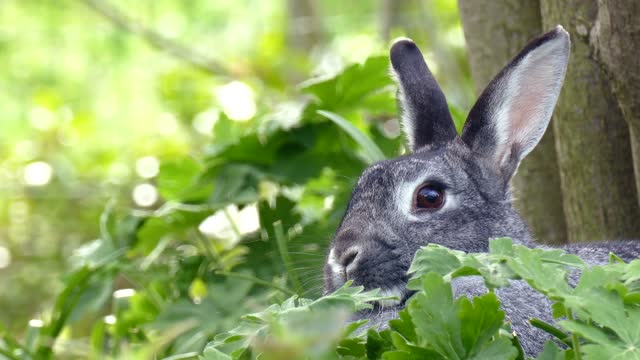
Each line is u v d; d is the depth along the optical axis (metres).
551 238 11.19
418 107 9.98
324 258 10.08
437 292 6.16
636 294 5.96
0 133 19.19
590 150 10.33
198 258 11.25
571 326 5.86
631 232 10.40
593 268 6.12
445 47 17.72
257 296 10.58
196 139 18.06
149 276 11.28
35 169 17.75
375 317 8.73
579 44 10.16
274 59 18.36
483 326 6.14
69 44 19.95
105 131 19.47
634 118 9.20
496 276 6.13
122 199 16.52
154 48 19.91
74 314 10.98
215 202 11.15
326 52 17.58
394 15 18.19
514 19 11.08
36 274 15.80
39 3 20.78
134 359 10.12
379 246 8.88
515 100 9.61
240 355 6.60
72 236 16.56
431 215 9.06
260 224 11.23
